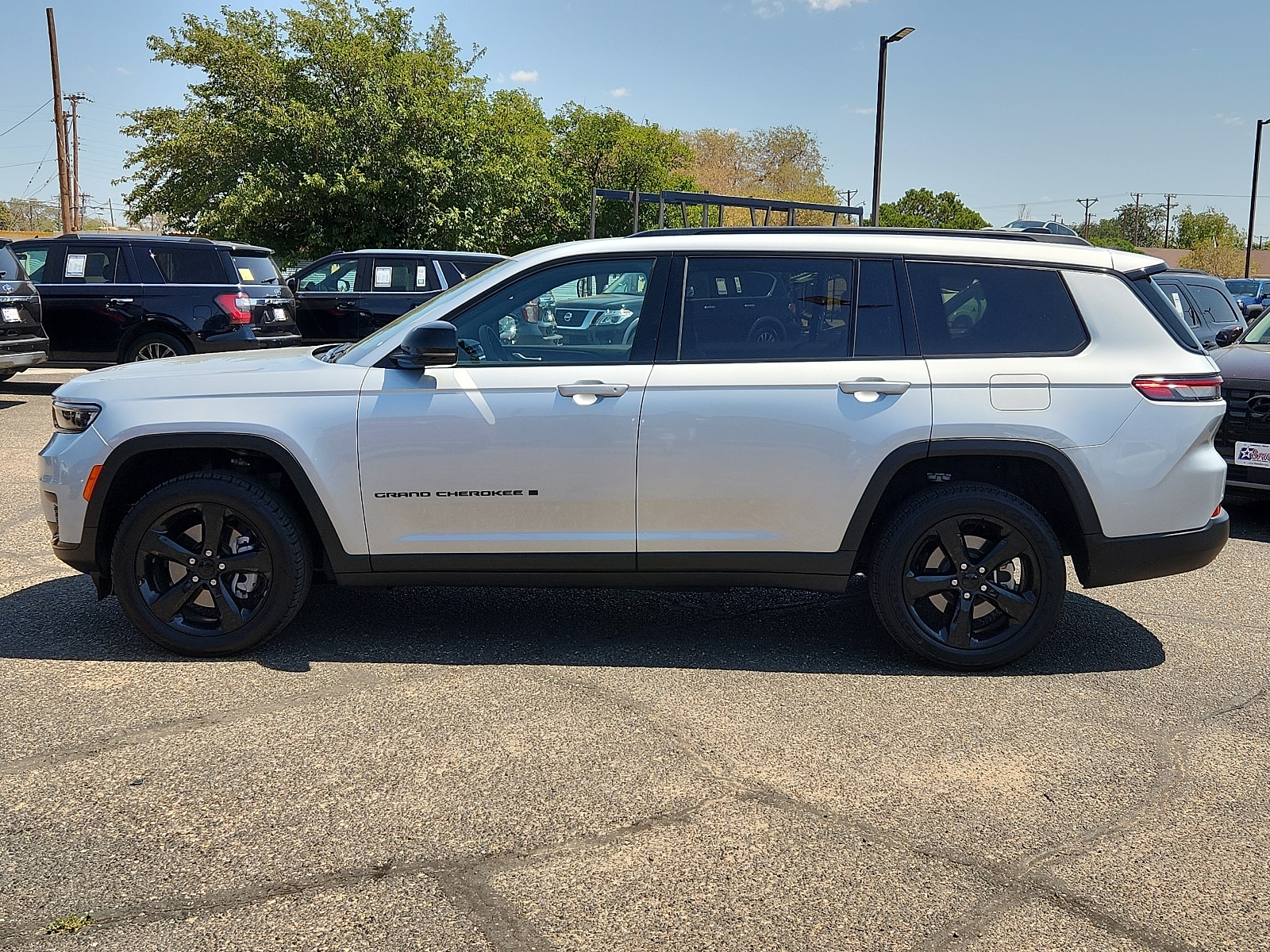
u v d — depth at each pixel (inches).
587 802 122.3
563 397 160.7
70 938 95.2
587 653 173.2
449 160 982.4
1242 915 102.2
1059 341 162.9
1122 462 159.9
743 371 161.2
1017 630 165.8
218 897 101.9
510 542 164.4
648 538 163.9
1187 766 134.8
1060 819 120.6
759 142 2536.9
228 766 129.6
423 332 154.7
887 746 139.4
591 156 1667.1
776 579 165.9
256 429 161.5
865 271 164.6
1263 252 3412.9
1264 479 257.9
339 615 190.7
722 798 123.8
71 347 470.9
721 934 97.4
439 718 145.6
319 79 981.8
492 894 103.3
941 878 107.6
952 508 161.2
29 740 136.3
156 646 172.1
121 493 170.7
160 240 472.7
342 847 111.4
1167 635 188.2
